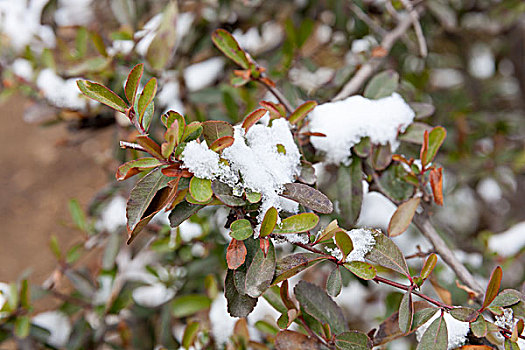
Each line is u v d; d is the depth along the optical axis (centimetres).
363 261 53
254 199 51
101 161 83
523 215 101
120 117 68
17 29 75
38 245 174
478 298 56
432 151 57
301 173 55
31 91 72
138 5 73
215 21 78
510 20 90
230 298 52
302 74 80
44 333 71
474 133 97
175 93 75
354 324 80
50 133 212
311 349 55
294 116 56
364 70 64
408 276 53
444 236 70
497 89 108
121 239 70
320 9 87
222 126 51
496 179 94
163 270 77
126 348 72
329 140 58
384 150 58
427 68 97
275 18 87
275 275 52
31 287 70
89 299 73
